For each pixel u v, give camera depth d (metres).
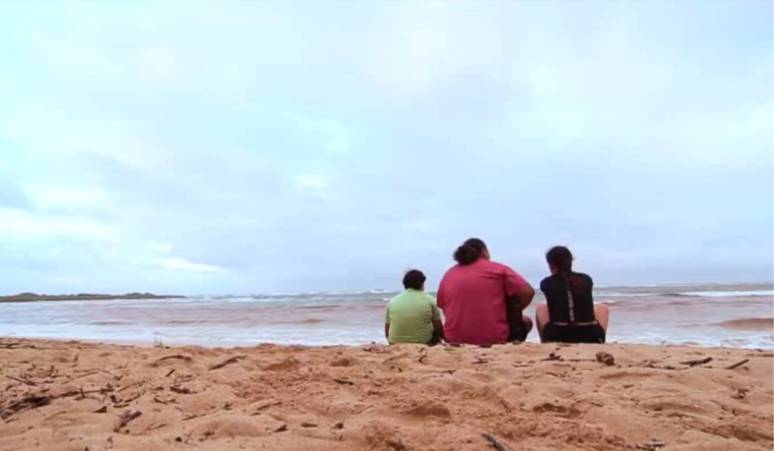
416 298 6.07
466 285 5.52
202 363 4.38
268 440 2.26
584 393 3.05
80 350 5.74
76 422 2.62
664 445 2.23
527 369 3.81
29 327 15.18
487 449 2.13
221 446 2.20
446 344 5.39
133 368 4.27
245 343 9.53
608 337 9.38
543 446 2.20
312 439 2.27
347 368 3.93
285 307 22.66
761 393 3.16
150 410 2.79
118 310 25.89
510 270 5.56
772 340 8.72
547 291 5.43
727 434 2.37
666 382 3.39
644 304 17.44
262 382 3.44
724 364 4.09
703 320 12.12
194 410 2.83
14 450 2.22
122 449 2.19
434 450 2.12
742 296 23.78
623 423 2.49
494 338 5.41
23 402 3.03
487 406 2.81
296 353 4.93
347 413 2.66
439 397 3.00
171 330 12.88
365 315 16.72
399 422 2.52
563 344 4.99
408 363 4.11
